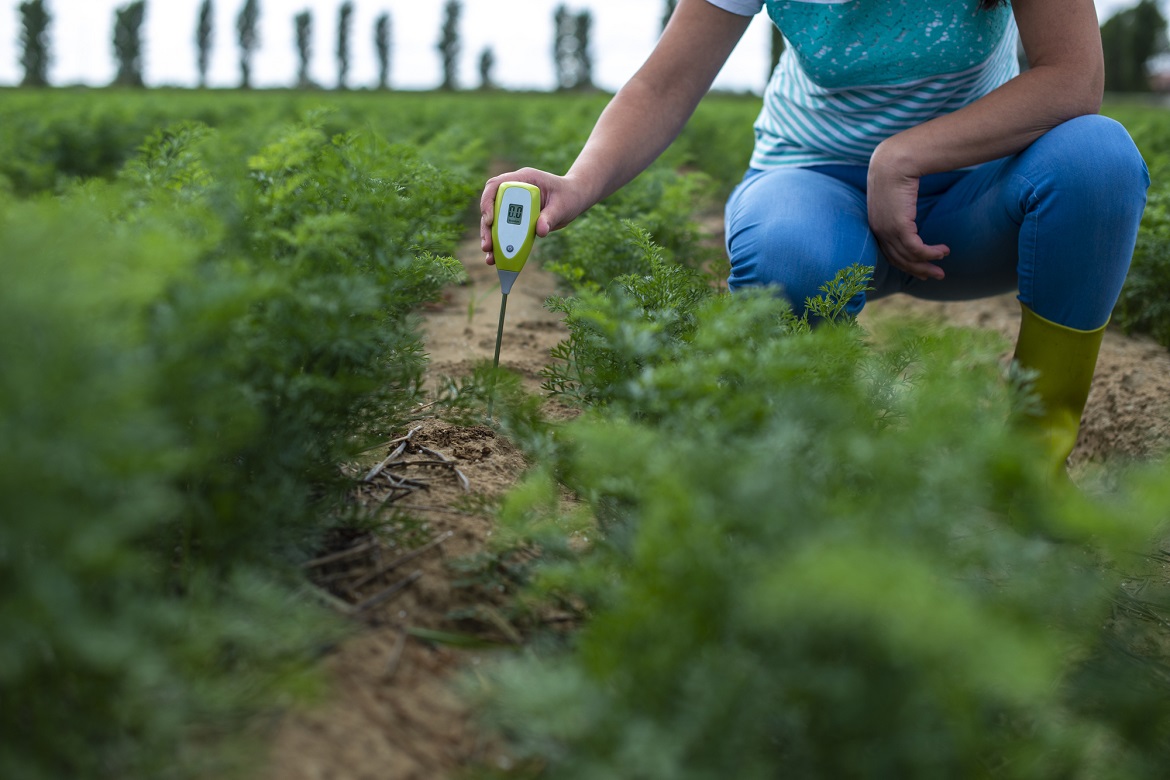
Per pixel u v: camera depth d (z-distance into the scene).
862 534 1.21
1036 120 2.53
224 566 1.55
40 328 1.13
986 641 1.02
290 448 1.64
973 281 3.03
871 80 2.78
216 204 1.71
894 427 1.75
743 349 1.77
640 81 2.80
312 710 1.44
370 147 2.17
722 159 9.74
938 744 1.15
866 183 3.02
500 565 1.86
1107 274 2.45
